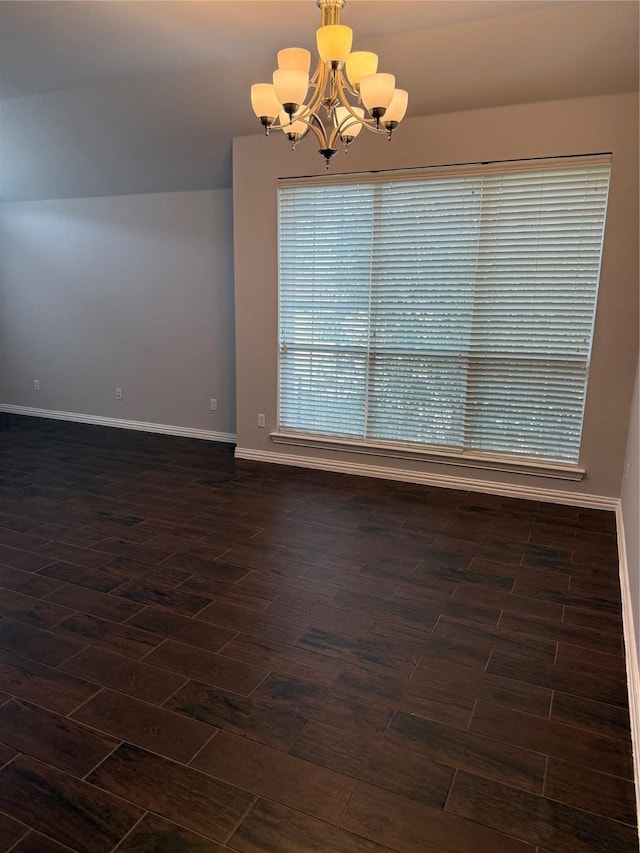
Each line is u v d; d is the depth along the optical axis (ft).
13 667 7.19
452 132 12.63
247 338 15.98
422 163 13.02
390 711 6.55
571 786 5.54
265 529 11.70
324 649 7.70
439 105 12.39
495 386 13.52
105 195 19.24
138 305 19.60
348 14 9.88
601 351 12.34
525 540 11.30
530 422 13.34
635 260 11.74
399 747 6.00
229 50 11.61
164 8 9.94
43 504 12.98
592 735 6.21
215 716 6.40
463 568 10.11
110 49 11.73
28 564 10.00
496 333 13.30
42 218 20.63
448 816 5.19
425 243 13.52
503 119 12.16
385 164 13.37
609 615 8.67
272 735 6.14
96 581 9.45
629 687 6.86
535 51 10.64
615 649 7.82
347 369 14.99
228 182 17.06
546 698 6.81
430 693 6.87
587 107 11.51
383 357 14.52
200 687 6.89
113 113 15.08
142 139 15.97
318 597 9.05
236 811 5.20
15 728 6.15
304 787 5.47
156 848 4.82
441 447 14.32
